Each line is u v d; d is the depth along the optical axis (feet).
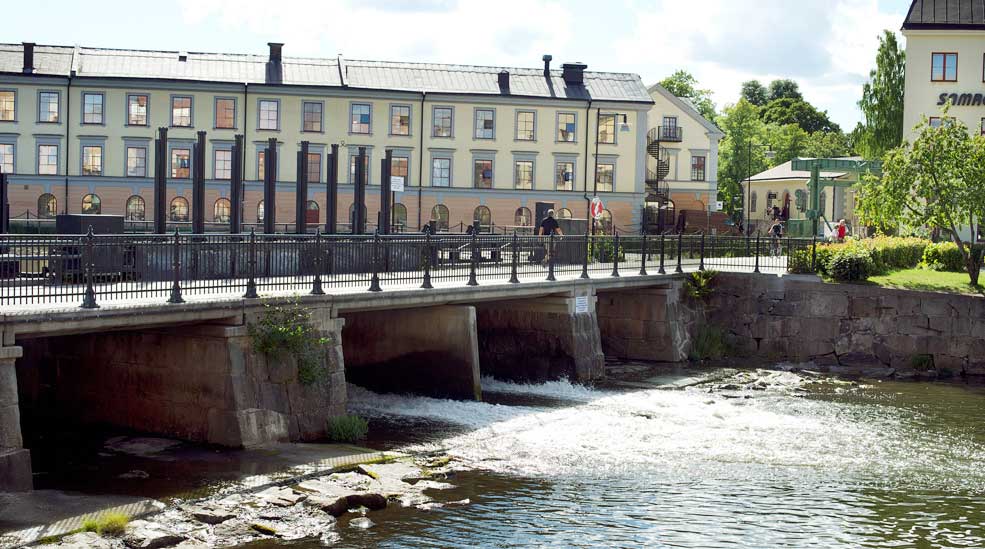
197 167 106.11
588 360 92.73
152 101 215.72
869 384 95.45
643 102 228.22
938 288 105.19
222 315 57.11
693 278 111.04
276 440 59.16
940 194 109.81
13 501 44.62
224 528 44.42
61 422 63.98
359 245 71.72
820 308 107.14
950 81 179.63
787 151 361.30
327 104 219.82
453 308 79.71
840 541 47.96
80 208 215.51
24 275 55.26
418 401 78.02
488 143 225.56
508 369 94.38
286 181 218.38
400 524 47.19
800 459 63.87
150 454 55.52
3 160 214.28
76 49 219.20
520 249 88.74
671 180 250.57
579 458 61.93
